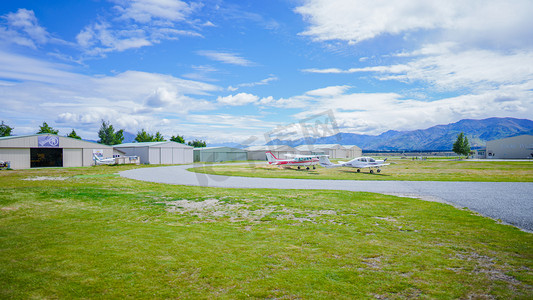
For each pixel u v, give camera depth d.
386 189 15.15
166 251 5.57
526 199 12.04
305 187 16.12
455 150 70.88
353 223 7.97
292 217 8.71
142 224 7.81
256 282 4.22
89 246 5.82
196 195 12.80
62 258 5.13
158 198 12.02
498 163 42.06
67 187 15.03
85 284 4.10
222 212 9.42
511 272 4.66
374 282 4.24
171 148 45.41
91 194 12.84
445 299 3.74
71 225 7.62
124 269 4.67
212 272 4.58
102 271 4.58
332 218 8.57
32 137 31.55
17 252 5.43
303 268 4.77
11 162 29.84
